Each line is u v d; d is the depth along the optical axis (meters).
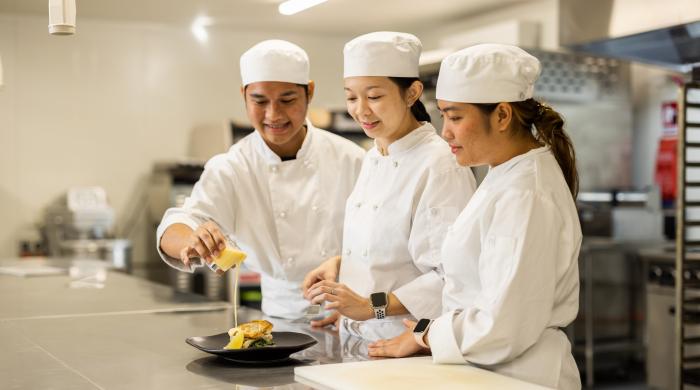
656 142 5.46
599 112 5.41
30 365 1.62
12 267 3.81
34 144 5.70
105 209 5.52
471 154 1.61
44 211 5.74
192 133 6.17
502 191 1.53
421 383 1.40
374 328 1.99
